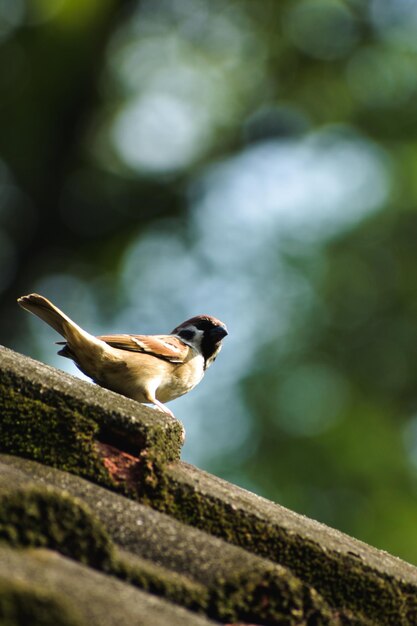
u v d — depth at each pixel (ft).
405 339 55.52
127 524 10.00
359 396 52.95
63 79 63.41
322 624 9.77
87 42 63.21
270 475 47.96
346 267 56.85
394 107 65.10
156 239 63.05
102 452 10.91
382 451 51.34
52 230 63.72
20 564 8.42
